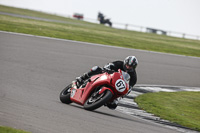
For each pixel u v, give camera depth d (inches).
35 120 727.1
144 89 1701.5
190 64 2920.8
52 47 2586.1
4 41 2484.0
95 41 3459.6
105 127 778.8
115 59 2522.1
